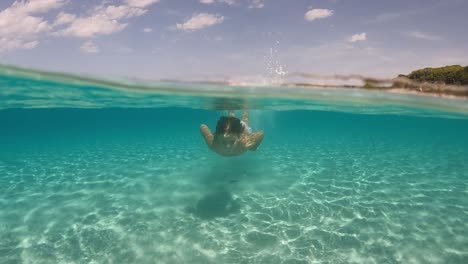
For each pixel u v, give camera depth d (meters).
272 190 9.89
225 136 6.21
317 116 38.62
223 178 11.47
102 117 51.59
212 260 5.88
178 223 7.50
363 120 44.31
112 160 15.50
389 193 9.56
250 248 6.29
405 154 17.56
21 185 10.93
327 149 19.19
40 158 16.59
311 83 10.23
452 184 10.64
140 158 15.96
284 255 6.02
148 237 6.81
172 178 11.57
